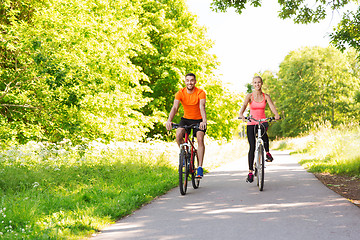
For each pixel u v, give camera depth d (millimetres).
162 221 4641
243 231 4008
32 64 12547
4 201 5316
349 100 52438
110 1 19391
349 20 13039
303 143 22312
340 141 13906
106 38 15773
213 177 9172
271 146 42875
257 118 7160
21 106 13648
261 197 5992
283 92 60938
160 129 24984
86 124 14906
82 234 4086
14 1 13523
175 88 24344
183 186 6598
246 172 10234
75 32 12969
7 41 11773
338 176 8680
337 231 3879
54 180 7285
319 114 53625
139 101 21641
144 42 21031
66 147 10297
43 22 12383
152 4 25312
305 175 8914
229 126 32750
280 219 4473
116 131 16891
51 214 4910
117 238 3971
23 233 3996
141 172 9336
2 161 7785
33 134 13562
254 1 13727
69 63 11859
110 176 8391
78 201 5723
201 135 6883
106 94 15578
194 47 25969
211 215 4832
